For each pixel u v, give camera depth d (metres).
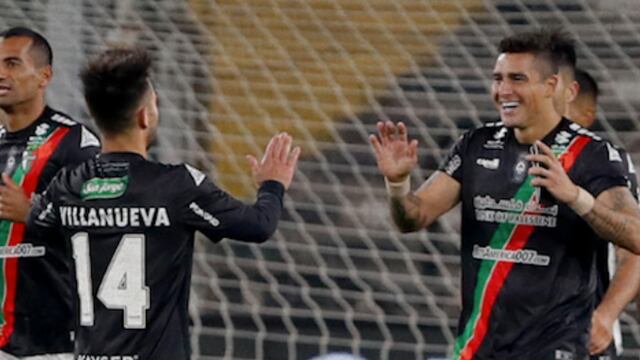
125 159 20.20
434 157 35.94
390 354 33.72
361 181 36.34
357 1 38.53
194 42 37.41
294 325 34.62
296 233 35.72
